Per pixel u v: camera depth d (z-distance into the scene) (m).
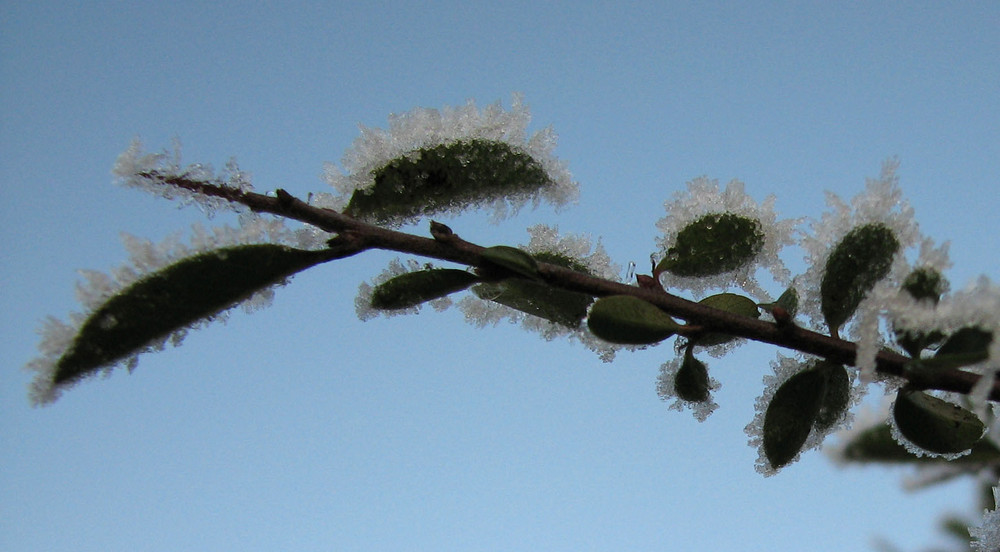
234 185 0.20
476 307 0.22
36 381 0.20
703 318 0.21
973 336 0.19
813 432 0.21
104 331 0.20
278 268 0.20
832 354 0.20
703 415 0.22
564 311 0.22
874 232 0.21
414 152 0.21
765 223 0.22
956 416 0.21
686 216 0.22
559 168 0.21
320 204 0.21
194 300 0.20
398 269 0.21
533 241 0.22
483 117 0.21
